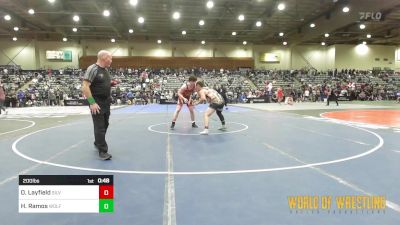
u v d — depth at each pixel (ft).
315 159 16.90
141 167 15.30
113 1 75.97
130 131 27.89
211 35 124.16
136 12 87.81
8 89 91.71
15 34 118.21
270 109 57.26
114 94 86.33
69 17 91.81
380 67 139.54
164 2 78.02
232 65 134.82
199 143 21.66
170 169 14.94
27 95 83.71
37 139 23.94
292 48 140.97
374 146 20.62
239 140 22.82
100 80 16.94
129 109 60.85
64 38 118.52
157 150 19.35
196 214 9.82
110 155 17.02
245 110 54.65
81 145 21.27
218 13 89.97
